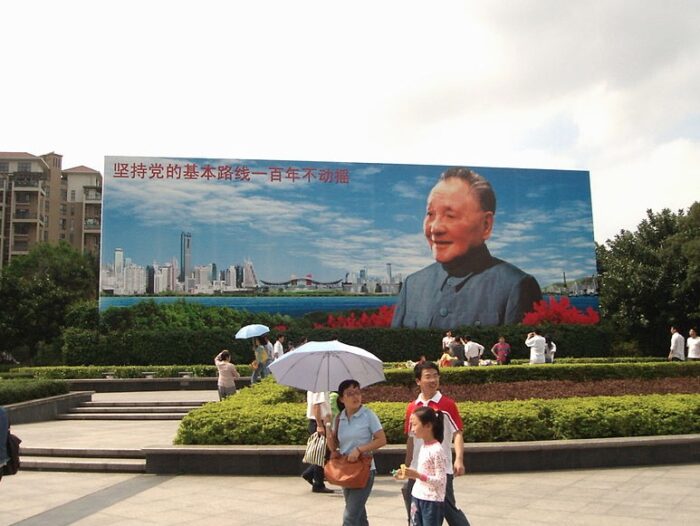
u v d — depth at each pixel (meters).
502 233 29.16
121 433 12.15
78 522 6.16
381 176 28.73
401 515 6.28
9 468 5.50
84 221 67.50
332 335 26.94
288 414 8.81
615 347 29.50
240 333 17.00
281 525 5.97
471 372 14.46
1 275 33.72
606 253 33.84
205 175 27.44
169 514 6.41
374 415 4.99
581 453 8.52
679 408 9.25
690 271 27.81
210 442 8.70
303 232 27.88
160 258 26.67
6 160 65.56
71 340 25.56
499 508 6.47
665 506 6.45
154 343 25.80
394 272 28.28
